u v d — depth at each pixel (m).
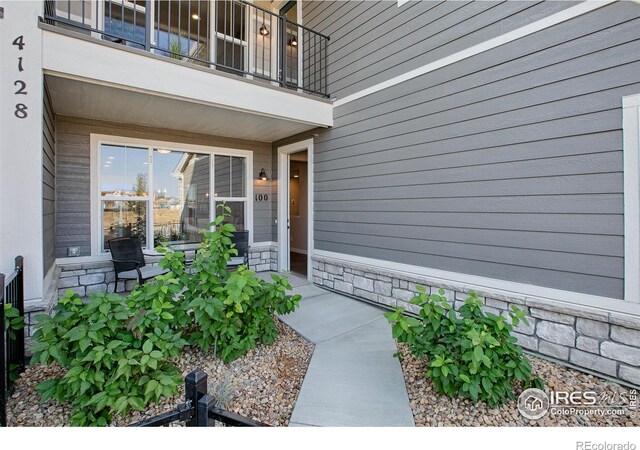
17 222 2.48
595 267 2.40
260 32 6.02
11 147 2.46
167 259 2.58
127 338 2.00
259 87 4.01
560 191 2.56
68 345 1.91
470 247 3.15
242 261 5.41
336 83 4.69
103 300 2.00
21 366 2.29
